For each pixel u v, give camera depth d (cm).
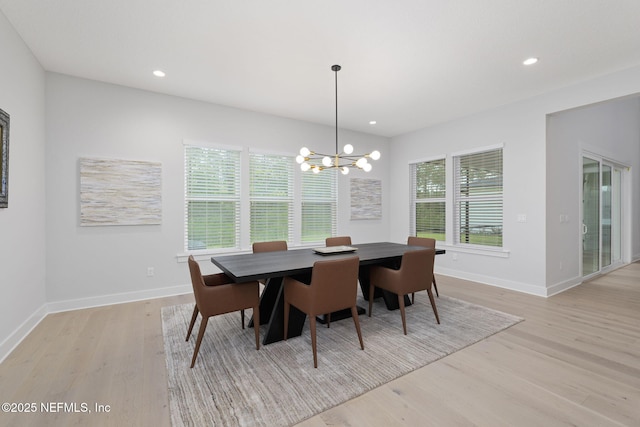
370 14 223
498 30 244
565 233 418
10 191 241
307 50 276
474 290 412
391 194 610
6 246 233
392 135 596
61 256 325
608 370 209
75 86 331
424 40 259
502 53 280
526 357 228
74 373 205
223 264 259
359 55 284
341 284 231
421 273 283
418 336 265
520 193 405
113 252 353
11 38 240
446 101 407
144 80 341
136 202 362
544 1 209
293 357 229
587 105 344
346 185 550
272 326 255
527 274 400
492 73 321
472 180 471
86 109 337
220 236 425
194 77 334
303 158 316
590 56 286
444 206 516
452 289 418
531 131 393
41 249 306
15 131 249
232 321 304
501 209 433
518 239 409
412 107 432
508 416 163
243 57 288
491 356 230
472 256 467
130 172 359
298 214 490
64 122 326
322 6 214
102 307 340
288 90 369
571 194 430
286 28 242
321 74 325
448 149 499
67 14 225
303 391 186
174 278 390
